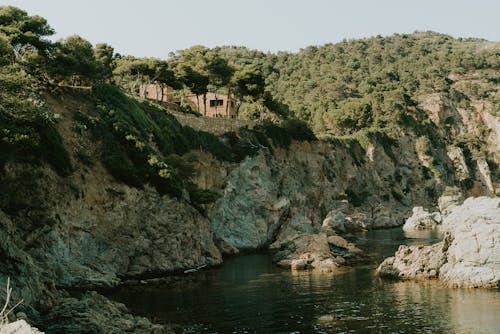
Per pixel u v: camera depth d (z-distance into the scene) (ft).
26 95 177.68
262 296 143.33
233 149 295.69
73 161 172.04
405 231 351.05
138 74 312.50
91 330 96.22
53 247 148.87
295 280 168.96
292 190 336.90
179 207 202.59
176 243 196.34
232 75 370.94
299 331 107.04
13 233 123.54
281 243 274.98
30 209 146.20
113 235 174.60
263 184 298.97
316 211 372.99
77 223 161.38
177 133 262.26
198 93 338.95
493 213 182.29
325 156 416.67
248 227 274.57
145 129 230.68
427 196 525.75
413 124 581.53
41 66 206.59
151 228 189.16
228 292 150.00
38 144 152.35
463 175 591.78
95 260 165.37
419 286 151.84
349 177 448.24
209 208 244.42
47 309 108.68
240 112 467.11
